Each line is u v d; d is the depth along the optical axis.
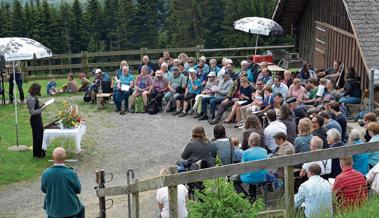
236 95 20.09
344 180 10.04
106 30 58.59
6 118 21.44
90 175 15.86
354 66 21.45
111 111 22.17
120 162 16.89
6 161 16.72
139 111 21.83
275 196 12.16
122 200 13.88
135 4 60.25
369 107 18.44
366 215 8.85
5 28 53.09
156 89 21.77
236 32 53.09
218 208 8.80
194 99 21.12
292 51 29.84
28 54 17.23
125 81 22.03
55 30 54.22
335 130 12.25
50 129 16.92
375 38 19.22
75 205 10.73
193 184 12.06
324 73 22.25
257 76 21.84
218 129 13.29
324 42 24.41
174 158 17.12
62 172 10.62
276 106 17.84
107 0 58.56
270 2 52.47
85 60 28.61
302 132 13.16
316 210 9.63
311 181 9.93
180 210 10.46
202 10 58.62
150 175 15.81
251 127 14.55
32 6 53.81
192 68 21.34
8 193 14.63
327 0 24.08
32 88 16.94
